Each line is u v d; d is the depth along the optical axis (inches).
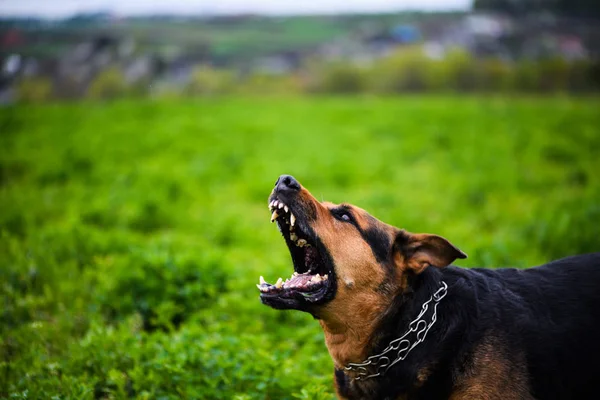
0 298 261.0
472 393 157.8
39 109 1103.6
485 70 2032.5
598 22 3430.1
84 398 185.5
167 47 2186.3
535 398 157.8
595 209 379.9
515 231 395.9
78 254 327.6
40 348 219.9
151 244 341.7
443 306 166.6
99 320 243.6
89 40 1856.5
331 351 177.3
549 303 168.7
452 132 856.9
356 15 4505.4
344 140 792.9
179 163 651.5
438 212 471.8
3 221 397.4
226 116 1034.7
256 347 222.8
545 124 912.9
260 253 368.2
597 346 163.3
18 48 1568.7
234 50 2876.5
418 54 2223.2
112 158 659.4
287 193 172.4
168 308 252.5
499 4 3855.8
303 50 3102.9
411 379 164.1
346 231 172.2
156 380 197.0
